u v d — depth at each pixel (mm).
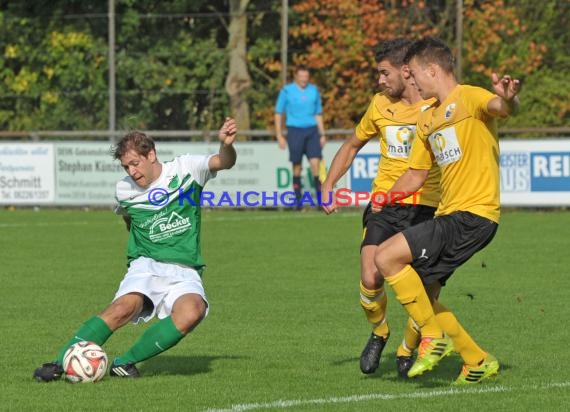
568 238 42875
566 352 22734
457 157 19016
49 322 26531
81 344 19969
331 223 49375
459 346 19266
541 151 51500
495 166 19125
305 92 52125
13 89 64000
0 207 57781
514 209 53656
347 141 22422
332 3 59656
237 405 18016
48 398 18609
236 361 22000
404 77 21359
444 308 19359
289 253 39344
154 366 21531
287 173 53844
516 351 22875
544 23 59719
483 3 60219
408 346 20406
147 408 17859
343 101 60312
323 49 60250
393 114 21547
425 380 20125
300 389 19344
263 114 62656
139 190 20328
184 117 62781
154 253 20422
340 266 36156
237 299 29828
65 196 56031
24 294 30844
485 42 59125
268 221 50406
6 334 24922
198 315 19891
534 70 59156
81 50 63188
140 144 20109
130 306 20172
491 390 19062
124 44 63094
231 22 62406
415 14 59656
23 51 63688
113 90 58188
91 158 55656
